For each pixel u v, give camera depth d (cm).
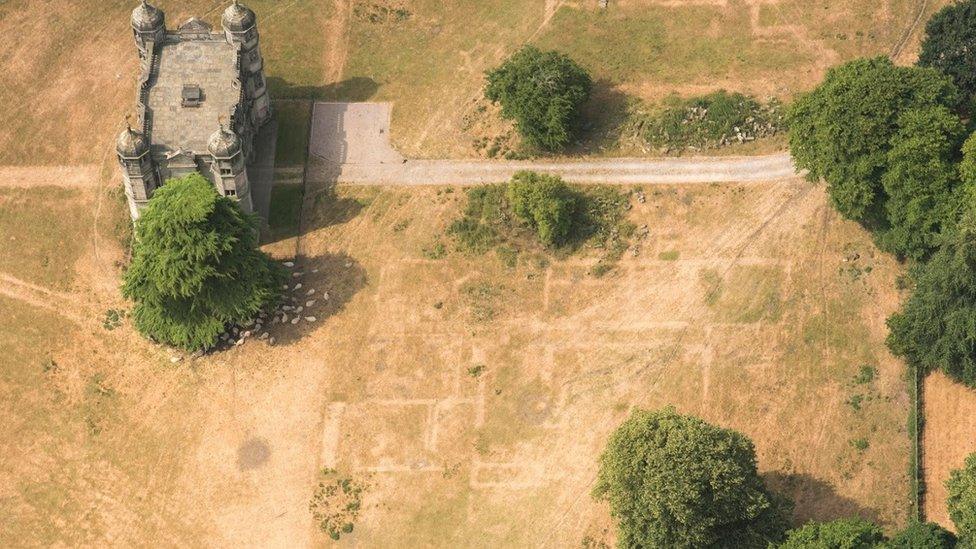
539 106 16362
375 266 16062
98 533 14512
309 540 14312
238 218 15012
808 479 14288
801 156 15475
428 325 15575
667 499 12900
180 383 15400
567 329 15450
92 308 16025
